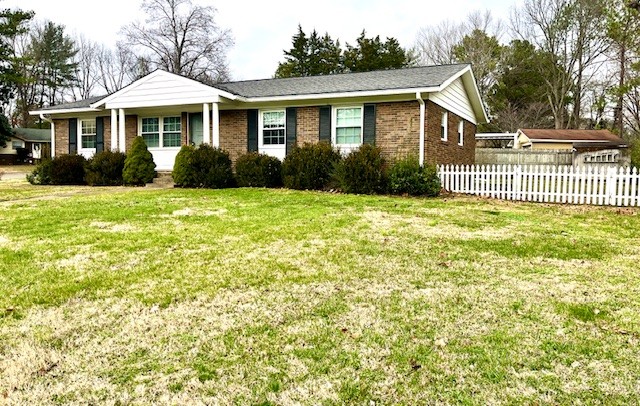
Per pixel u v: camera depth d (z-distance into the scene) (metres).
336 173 12.24
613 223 7.74
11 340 3.01
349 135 13.73
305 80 16.06
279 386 2.46
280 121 14.55
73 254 5.26
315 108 14.00
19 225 7.02
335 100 13.59
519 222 7.73
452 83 15.08
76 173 15.26
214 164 13.34
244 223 7.30
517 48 36.94
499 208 9.51
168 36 37.47
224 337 3.07
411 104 12.82
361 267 4.75
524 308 3.61
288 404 2.29
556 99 35.28
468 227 7.15
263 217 7.91
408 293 3.96
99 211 8.46
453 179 12.26
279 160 13.70
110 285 4.14
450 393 2.40
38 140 39.50
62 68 45.31
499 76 37.66
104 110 16.42
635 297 3.88
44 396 2.35
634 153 17.00
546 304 3.71
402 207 9.32
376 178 11.82
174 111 15.83
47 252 5.34
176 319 3.37
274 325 3.27
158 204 9.51
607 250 5.61
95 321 3.33
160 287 4.09
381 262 4.96
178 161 13.50
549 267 4.82
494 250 5.56
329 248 5.59
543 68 35.75
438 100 13.70
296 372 2.61
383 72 15.45
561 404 2.30
